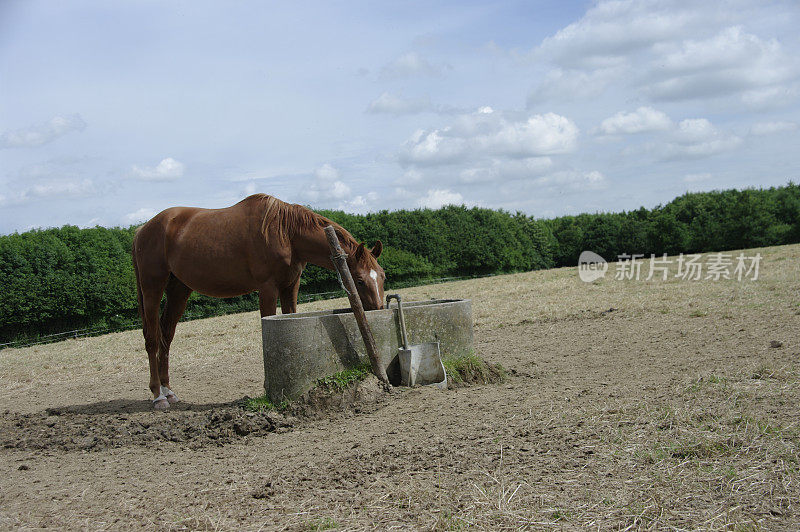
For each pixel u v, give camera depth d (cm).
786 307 1148
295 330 600
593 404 521
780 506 309
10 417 742
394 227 3897
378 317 649
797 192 5138
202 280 704
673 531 290
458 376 671
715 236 5119
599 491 339
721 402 491
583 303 1595
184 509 372
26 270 2416
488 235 4466
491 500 336
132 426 616
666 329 1047
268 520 340
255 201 694
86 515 379
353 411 594
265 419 575
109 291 2562
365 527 318
